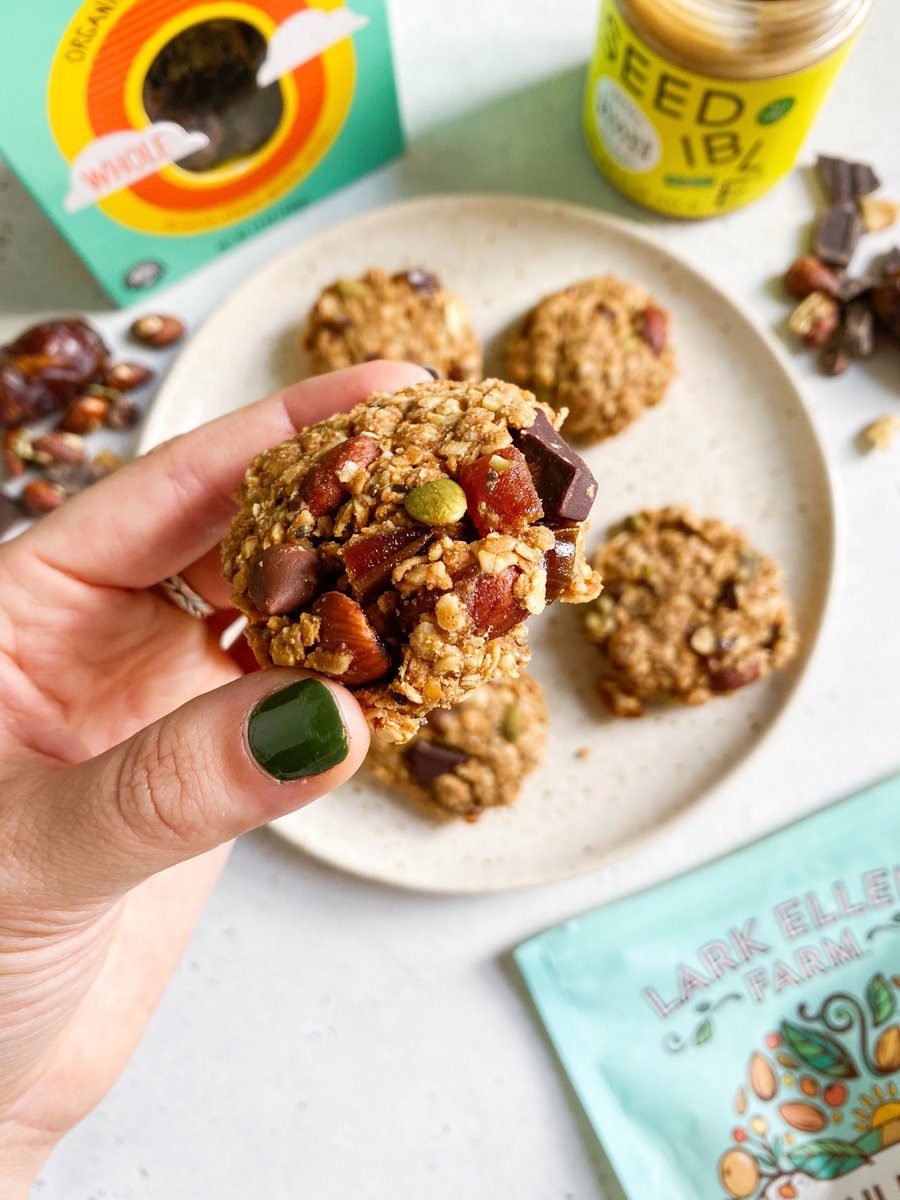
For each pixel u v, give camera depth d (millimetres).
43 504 277
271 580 154
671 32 232
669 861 275
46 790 170
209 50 238
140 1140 271
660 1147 261
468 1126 271
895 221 291
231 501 227
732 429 282
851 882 269
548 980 266
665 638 264
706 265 294
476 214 284
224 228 286
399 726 159
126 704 249
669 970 267
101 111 237
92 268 274
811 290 285
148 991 250
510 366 280
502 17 299
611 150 279
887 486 285
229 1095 273
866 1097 259
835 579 269
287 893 275
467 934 274
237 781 160
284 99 260
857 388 290
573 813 269
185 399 279
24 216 291
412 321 273
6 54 216
